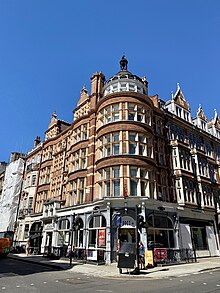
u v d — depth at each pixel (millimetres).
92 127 25594
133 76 25969
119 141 21797
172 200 23594
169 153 25953
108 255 17984
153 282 10789
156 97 28078
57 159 32656
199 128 31672
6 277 11797
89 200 22203
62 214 25297
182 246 21109
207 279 11320
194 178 26297
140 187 20422
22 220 35094
